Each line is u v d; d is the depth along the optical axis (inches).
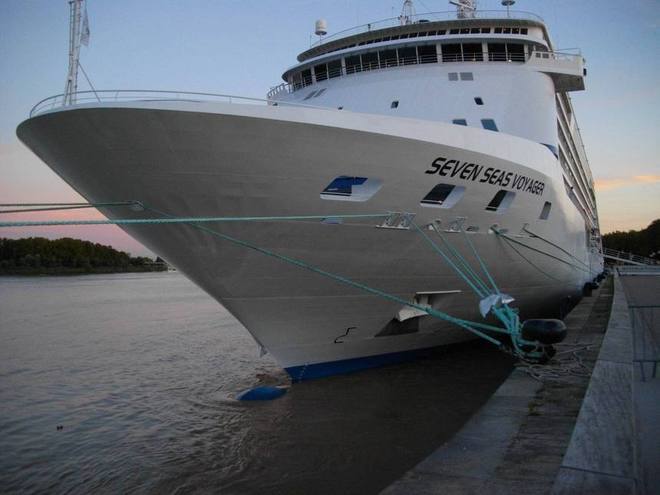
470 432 252.4
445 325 460.1
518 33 534.0
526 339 370.0
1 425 362.3
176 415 374.3
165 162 282.8
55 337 733.9
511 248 442.6
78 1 286.8
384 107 481.1
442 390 398.3
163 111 263.0
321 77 548.4
